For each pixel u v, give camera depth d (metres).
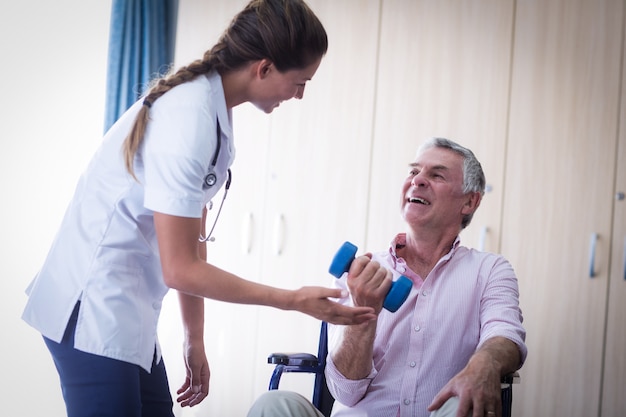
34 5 3.06
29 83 3.05
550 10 3.26
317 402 1.93
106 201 1.42
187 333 1.79
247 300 1.30
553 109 3.24
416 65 3.38
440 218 1.89
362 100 3.42
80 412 1.40
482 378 1.44
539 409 3.19
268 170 3.50
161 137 1.32
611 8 3.20
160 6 3.47
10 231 3.00
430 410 1.48
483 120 3.29
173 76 1.40
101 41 3.31
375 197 3.38
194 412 3.50
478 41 3.32
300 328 3.43
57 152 3.14
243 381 3.46
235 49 1.41
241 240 3.51
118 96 3.18
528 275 3.23
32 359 3.06
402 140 3.37
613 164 3.17
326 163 3.44
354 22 3.45
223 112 1.42
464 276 1.85
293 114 3.49
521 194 3.25
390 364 1.80
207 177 1.45
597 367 3.15
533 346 3.21
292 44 1.39
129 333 1.42
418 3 3.39
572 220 3.20
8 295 3.00
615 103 3.18
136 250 1.44
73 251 1.43
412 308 1.84
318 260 3.42
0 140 2.96
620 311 3.14
